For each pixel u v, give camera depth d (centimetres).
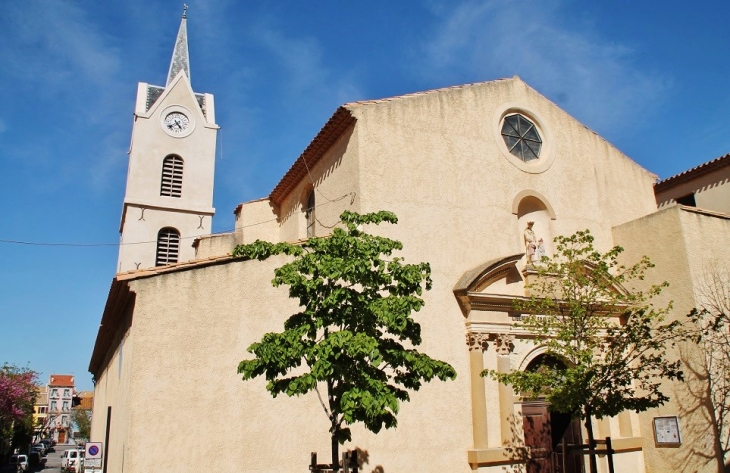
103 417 1894
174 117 3191
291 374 1234
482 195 1581
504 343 1434
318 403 1227
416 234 1452
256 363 855
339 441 876
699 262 1566
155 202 2989
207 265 1225
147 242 2906
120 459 1173
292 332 851
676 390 1509
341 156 1541
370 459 1246
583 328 1255
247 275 1250
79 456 3416
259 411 1178
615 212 1827
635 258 1692
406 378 957
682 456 1470
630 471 1516
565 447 1368
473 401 1377
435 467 1300
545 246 1659
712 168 2128
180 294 1188
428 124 1566
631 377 1337
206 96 3444
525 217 1692
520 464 1367
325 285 908
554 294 1512
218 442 1134
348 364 847
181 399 1130
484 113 1675
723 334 1494
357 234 968
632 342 1296
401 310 866
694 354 1481
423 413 1322
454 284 1460
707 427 1423
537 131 1786
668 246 1603
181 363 1151
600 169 1845
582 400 1181
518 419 1403
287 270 886
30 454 5600
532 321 1310
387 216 996
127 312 1294
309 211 1855
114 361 1584
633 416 1583
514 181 1653
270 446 1167
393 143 1500
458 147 1589
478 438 1348
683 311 1534
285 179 1928
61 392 12900
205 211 3062
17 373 4284
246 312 1225
